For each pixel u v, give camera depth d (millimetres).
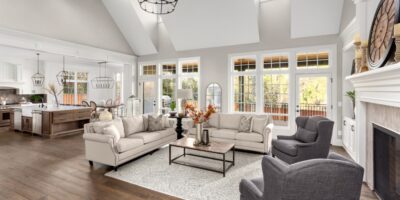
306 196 1335
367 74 2352
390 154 2377
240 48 6309
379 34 2404
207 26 6281
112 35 7262
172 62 7602
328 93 5301
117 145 3455
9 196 2635
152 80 8023
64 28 5816
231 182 3057
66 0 5855
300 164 1342
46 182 3037
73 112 6496
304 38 5492
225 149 3428
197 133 3768
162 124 5000
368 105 2936
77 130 6605
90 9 6508
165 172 3418
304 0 4953
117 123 4172
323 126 3432
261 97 6125
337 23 5031
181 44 7066
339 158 1975
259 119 4629
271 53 5926
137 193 2744
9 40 4719
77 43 6117
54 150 4617
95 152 3592
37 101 8578
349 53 4922
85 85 10805
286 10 5672
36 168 3562
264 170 1559
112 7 6992
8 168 3549
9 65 8070
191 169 3551
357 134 3127
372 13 2898
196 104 7250
